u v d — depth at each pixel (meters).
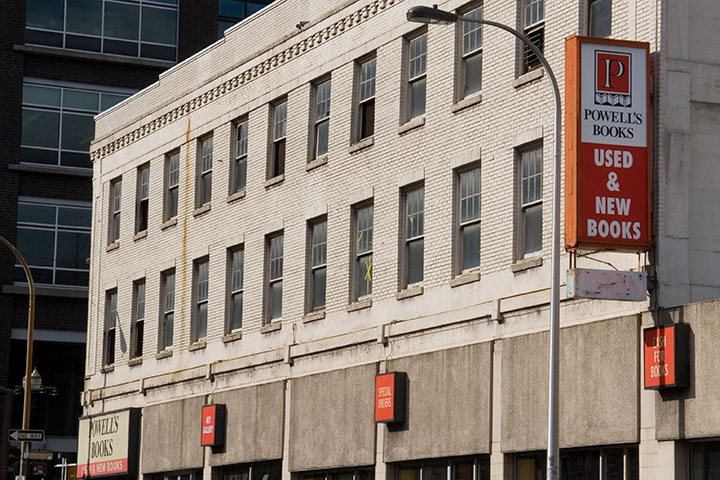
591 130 30.30
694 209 31.14
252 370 46.69
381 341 39.59
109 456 55.88
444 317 37.12
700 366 29.03
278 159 46.69
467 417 35.75
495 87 36.28
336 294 42.31
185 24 80.38
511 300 34.62
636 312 30.73
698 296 30.73
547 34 34.56
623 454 31.08
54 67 78.00
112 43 78.94
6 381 74.75
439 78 38.62
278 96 46.59
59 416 78.19
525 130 34.91
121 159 58.09
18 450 71.00
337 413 41.34
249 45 48.78
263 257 46.72
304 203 44.56
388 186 40.31
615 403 30.98
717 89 31.53
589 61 30.52
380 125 41.00
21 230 76.50
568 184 30.52
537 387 33.41
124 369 56.09
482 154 36.47
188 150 52.44
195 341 51.00
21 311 75.69
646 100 30.64
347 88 42.75
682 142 30.83
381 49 41.25
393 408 38.25
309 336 43.50
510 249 35.00
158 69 79.56
